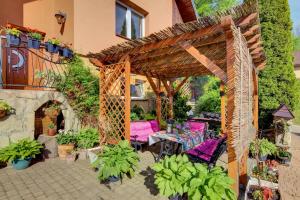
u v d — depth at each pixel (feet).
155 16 35.22
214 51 15.84
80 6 23.00
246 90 13.12
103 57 18.92
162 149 18.51
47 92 19.84
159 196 12.38
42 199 11.76
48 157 18.62
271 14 25.67
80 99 21.99
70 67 21.77
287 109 22.76
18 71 22.81
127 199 12.00
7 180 14.08
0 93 16.72
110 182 13.98
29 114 18.48
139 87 32.45
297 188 14.07
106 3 26.37
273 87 25.36
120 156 14.44
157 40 14.03
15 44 17.94
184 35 12.64
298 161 19.85
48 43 19.52
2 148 16.24
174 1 42.80
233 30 9.78
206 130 24.08
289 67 25.36
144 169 16.66
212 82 41.19
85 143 19.63
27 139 17.47
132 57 17.99
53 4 24.20
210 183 8.84
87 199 11.89
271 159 19.63
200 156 15.56
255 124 19.94
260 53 16.03
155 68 23.58
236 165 10.64
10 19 26.76
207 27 11.63
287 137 22.95
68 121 21.50
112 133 19.13
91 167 16.66
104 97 19.70
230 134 10.63
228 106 10.48
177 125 20.85
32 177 14.65
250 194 12.16
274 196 11.84
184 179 9.64
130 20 31.60
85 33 23.63
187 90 44.27
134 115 27.02
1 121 16.79
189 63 20.62
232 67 10.35
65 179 14.42
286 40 25.45
